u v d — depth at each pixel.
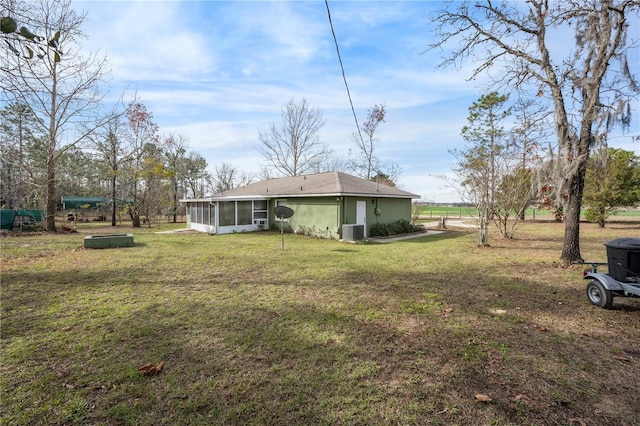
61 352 3.12
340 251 10.00
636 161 17.52
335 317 4.11
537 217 30.36
